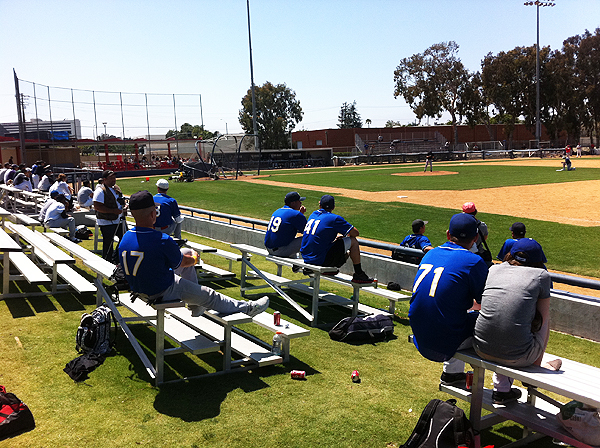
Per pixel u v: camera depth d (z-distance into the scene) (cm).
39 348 455
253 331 545
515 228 630
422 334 328
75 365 406
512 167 3850
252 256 984
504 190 2197
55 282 643
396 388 406
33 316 549
